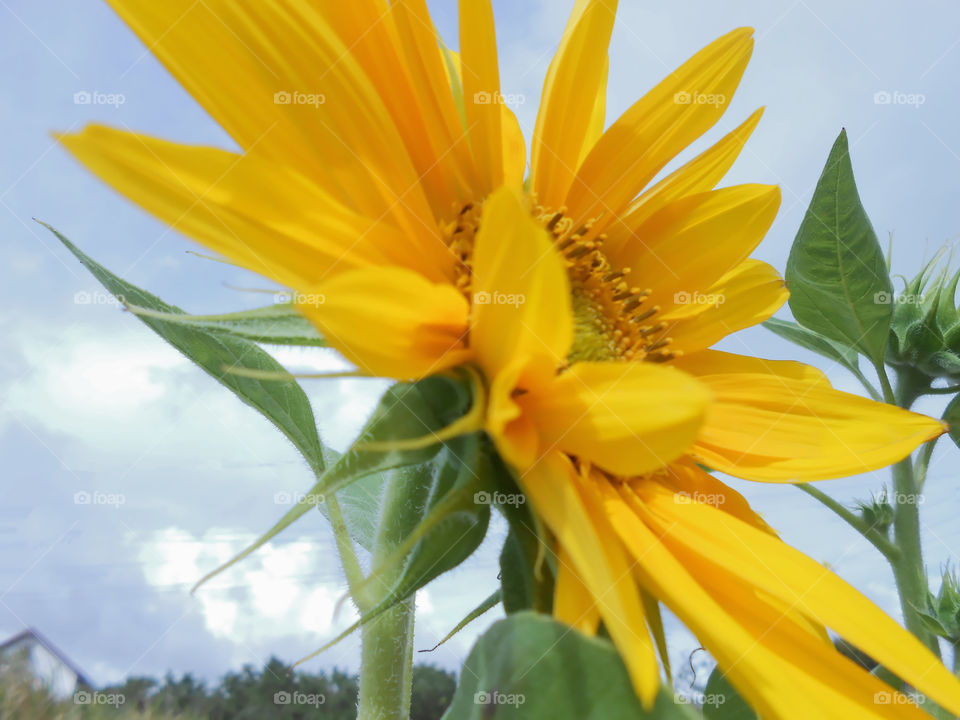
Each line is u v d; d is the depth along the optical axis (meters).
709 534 0.17
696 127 0.23
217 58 0.16
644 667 0.12
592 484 0.17
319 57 0.17
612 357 0.23
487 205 0.15
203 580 0.14
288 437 0.22
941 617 0.26
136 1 0.16
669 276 0.24
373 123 0.18
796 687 0.15
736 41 0.23
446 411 0.16
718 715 0.20
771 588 0.16
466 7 0.20
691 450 0.21
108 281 0.21
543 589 0.16
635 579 0.16
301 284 0.15
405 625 0.21
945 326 0.29
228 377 0.21
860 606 0.16
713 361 0.24
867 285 0.26
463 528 0.16
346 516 0.25
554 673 0.12
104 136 0.14
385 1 0.19
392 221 0.18
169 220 0.14
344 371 0.14
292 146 0.17
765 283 0.24
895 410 0.22
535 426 0.16
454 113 0.21
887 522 0.27
